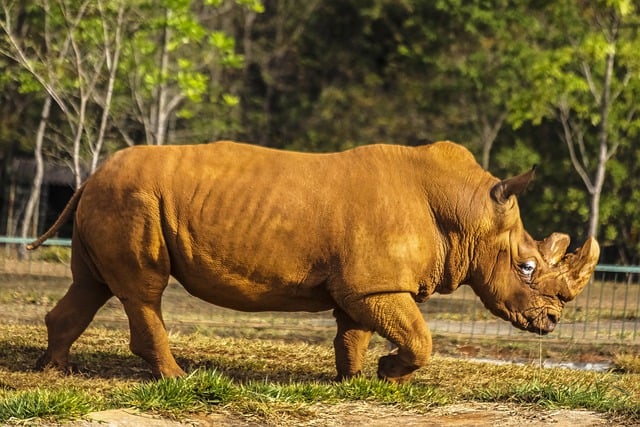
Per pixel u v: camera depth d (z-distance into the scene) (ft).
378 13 457.27
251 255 120.88
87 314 130.31
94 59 260.21
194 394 108.17
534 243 129.29
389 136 435.94
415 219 122.62
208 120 405.80
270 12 490.08
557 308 128.16
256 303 124.47
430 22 417.49
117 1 244.01
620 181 362.33
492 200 125.18
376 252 120.37
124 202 121.70
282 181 122.01
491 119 401.29
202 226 120.98
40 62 274.98
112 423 99.96
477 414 109.09
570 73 308.40
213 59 337.11
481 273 126.31
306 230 120.88
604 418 107.96
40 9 275.39
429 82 422.82
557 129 376.07
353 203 121.29
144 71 269.23
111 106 298.76
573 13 317.83
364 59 470.39
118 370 133.49
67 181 419.74
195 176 122.21
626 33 305.12
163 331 124.36
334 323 192.44
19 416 98.84
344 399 113.19
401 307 120.98
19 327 162.61
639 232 373.61
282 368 139.95
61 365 130.11
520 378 136.77
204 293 124.36
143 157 123.44
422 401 112.78
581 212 361.71
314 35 478.59
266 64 478.59
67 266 245.24
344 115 448.24
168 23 251.60
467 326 196.85
